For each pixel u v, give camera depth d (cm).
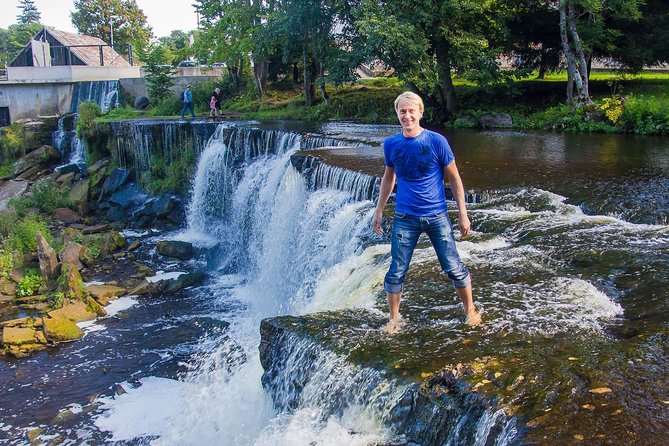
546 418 447
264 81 3556
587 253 831
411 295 725
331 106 2923
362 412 560
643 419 438
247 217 1866
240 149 2094
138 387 1091
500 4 2639
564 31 2384
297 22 2788
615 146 1788
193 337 1305
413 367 554
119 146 2575
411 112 558
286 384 665
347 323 669
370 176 1243
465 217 586
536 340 580
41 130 3012
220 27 3622
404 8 2402
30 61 4425
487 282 744
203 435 844
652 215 1012
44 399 1060
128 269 1773
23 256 1781
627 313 646
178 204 2266
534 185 1230
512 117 2517
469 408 489
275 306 1469
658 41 2523
